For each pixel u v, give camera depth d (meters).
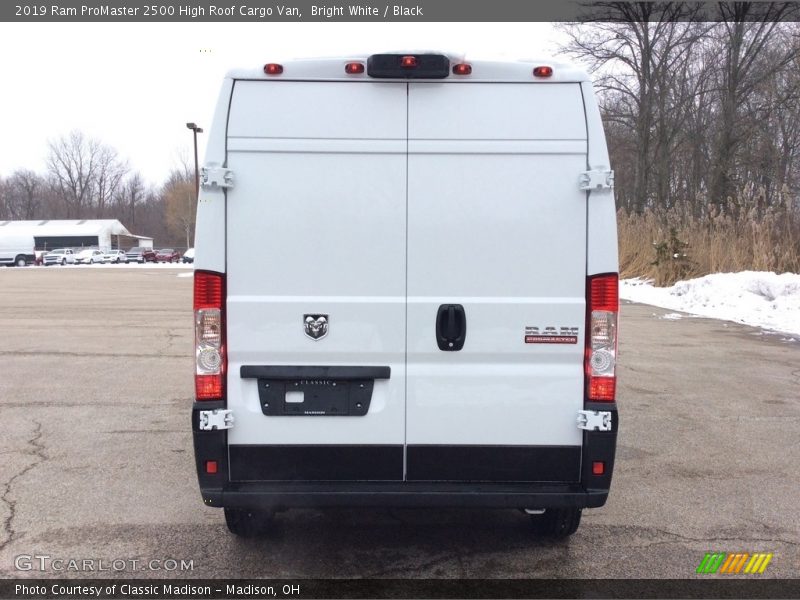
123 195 104.44
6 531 4.15
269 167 3.32
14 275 36.56
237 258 3.32
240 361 3.35
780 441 6.10
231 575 3.65
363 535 4.18
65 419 6.64
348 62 3.31
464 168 3.35
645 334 12.36
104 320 14.52
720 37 28.08
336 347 3.36
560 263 3.35
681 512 4.54
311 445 3.40
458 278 3.36
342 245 3.34
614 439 3.37
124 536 4.11
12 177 99.31
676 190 33.31
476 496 3.34
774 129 26.81
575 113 3.36
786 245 17.22
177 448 5.78
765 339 11.80
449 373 3.39
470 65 3.33
